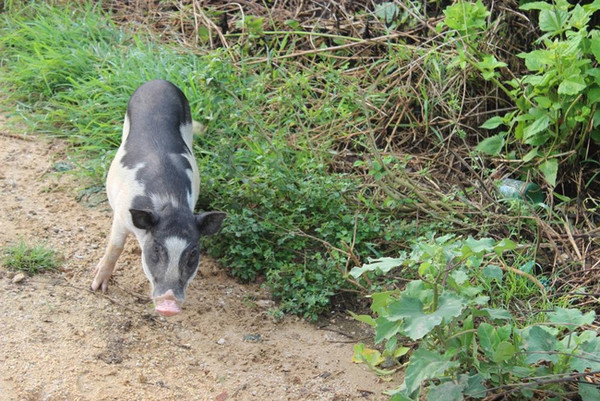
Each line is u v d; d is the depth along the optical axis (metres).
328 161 4.20
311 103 4.41
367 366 3.59
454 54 4.42
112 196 3.71
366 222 3.97
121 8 4.94
